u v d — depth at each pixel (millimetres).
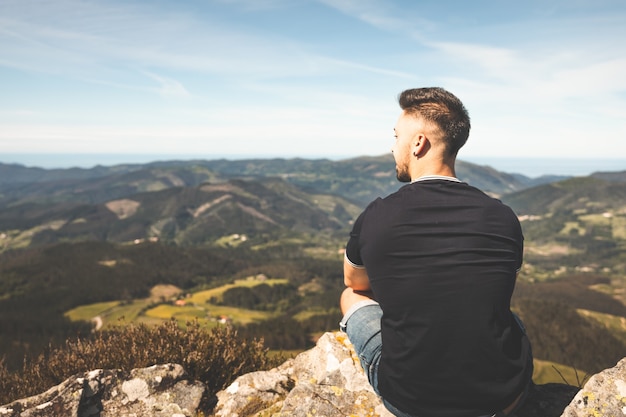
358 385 3637
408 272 2199
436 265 2152
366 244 2389
